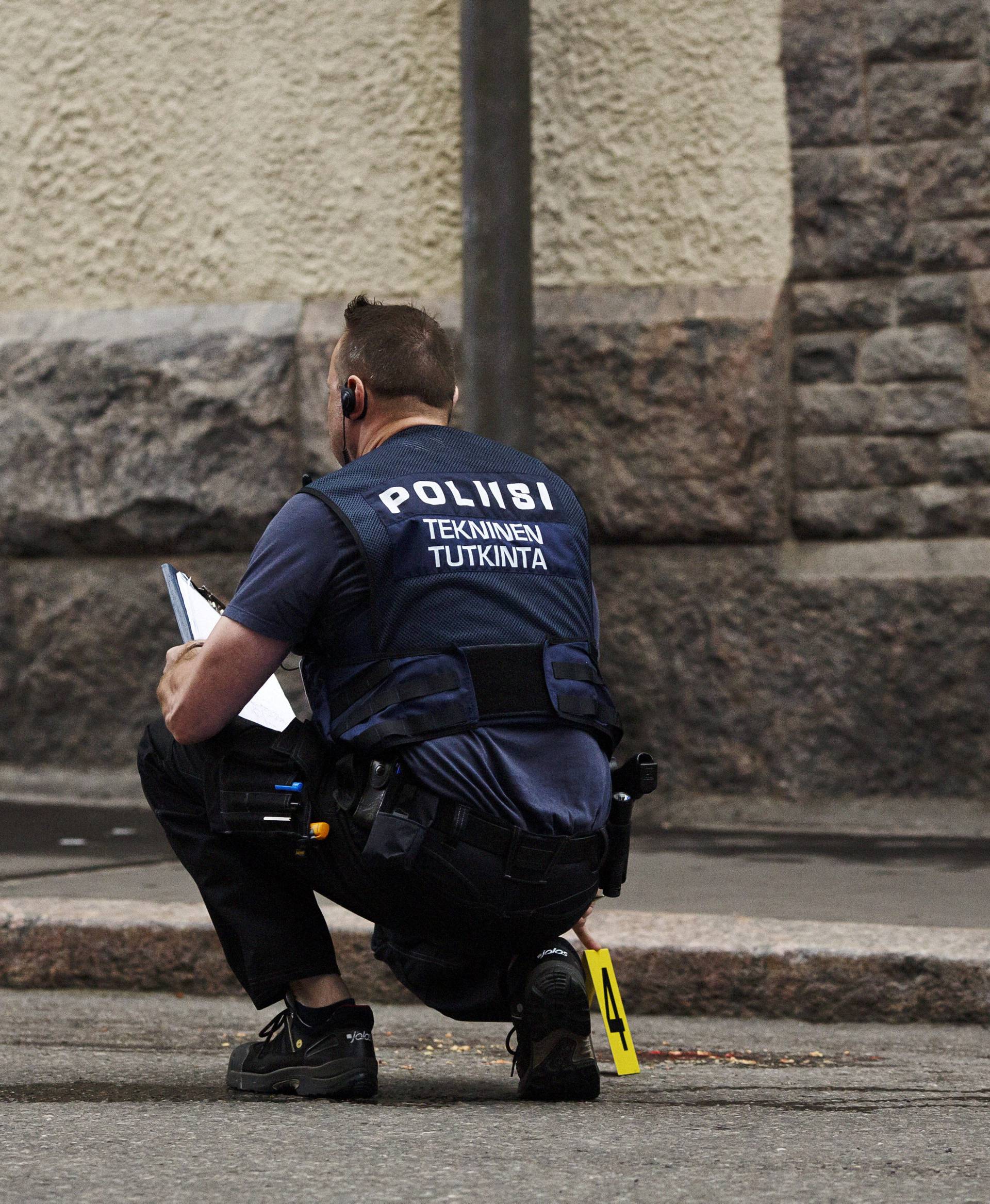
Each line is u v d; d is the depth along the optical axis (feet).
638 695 80.94
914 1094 34.78
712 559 80.12
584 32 82.02
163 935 48.98
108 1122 30.35
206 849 33.65
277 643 31.68
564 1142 28.71
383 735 31.14
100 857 63.77
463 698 31.45
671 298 80.79
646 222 81.41
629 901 53.62
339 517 31.89
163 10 87.66
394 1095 34.14
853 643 78.07
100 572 88.22
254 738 32.37
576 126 82.12
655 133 81.35
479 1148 28.07
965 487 78.13
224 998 48.52
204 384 85.71
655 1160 27.40
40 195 89.51
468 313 78.33
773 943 45.80
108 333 87.51
